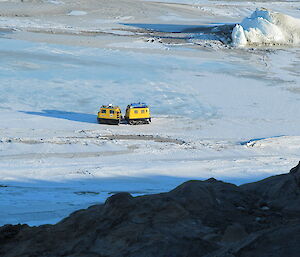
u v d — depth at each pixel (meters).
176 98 192.50
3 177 93.31
